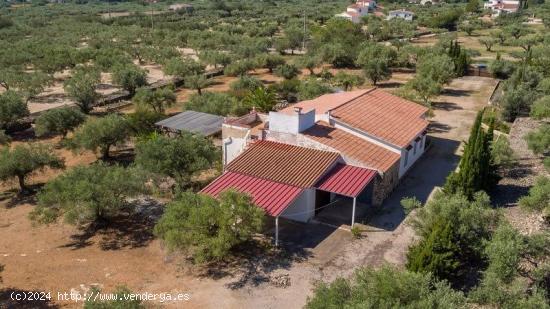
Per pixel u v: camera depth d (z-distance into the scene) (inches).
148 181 1307.8
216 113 1876.2
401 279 677.3
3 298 895.7
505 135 1715.1
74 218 1061.8
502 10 6540.4
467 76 2906.0
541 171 1387.8
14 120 1872.5
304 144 1279.5
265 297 892.0
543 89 2134.6
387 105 1567.4
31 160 1302.9
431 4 7726.4
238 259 1011.9
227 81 2785.4
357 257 1017.5
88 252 1051.9
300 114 1273.4
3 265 1001.5
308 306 718.5
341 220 1170.6
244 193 1019.3
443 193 1079.0
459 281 894.4
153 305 868.6
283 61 3024.1
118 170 1133.1
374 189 1230.3
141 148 1273.4
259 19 5964.6
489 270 796.6
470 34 4717.0
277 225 1048.8
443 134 1818.4
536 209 1056.2
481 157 1168.8
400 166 1362.0
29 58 3154.5
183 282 941.2
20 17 6368.1
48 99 2464.3
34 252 1055.6
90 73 2581.2
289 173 1165.1
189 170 1216.8
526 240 866.8
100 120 1561.3
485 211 920.3
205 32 4409.5
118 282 941.8
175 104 2231.8
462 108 2186.3
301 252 1035.3
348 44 3371.1
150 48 3499.0
